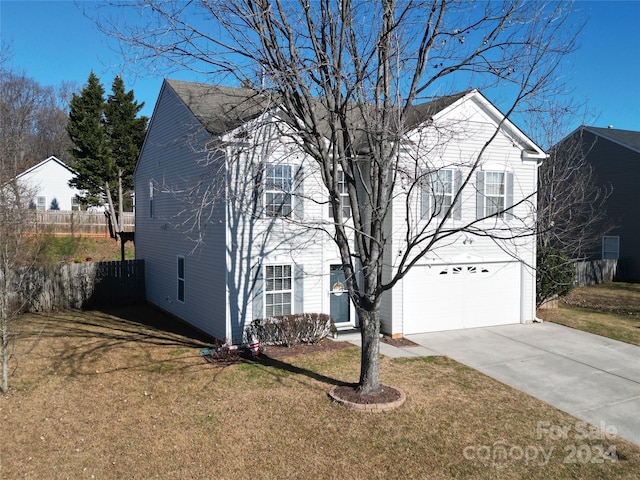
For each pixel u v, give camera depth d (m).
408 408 8.88
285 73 8.41
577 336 14.73
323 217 14.22
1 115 18.17
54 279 18.97
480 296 15.88
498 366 11.65
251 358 11.98
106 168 33.47
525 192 16.08
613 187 27.89
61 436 7.80
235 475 6.66
